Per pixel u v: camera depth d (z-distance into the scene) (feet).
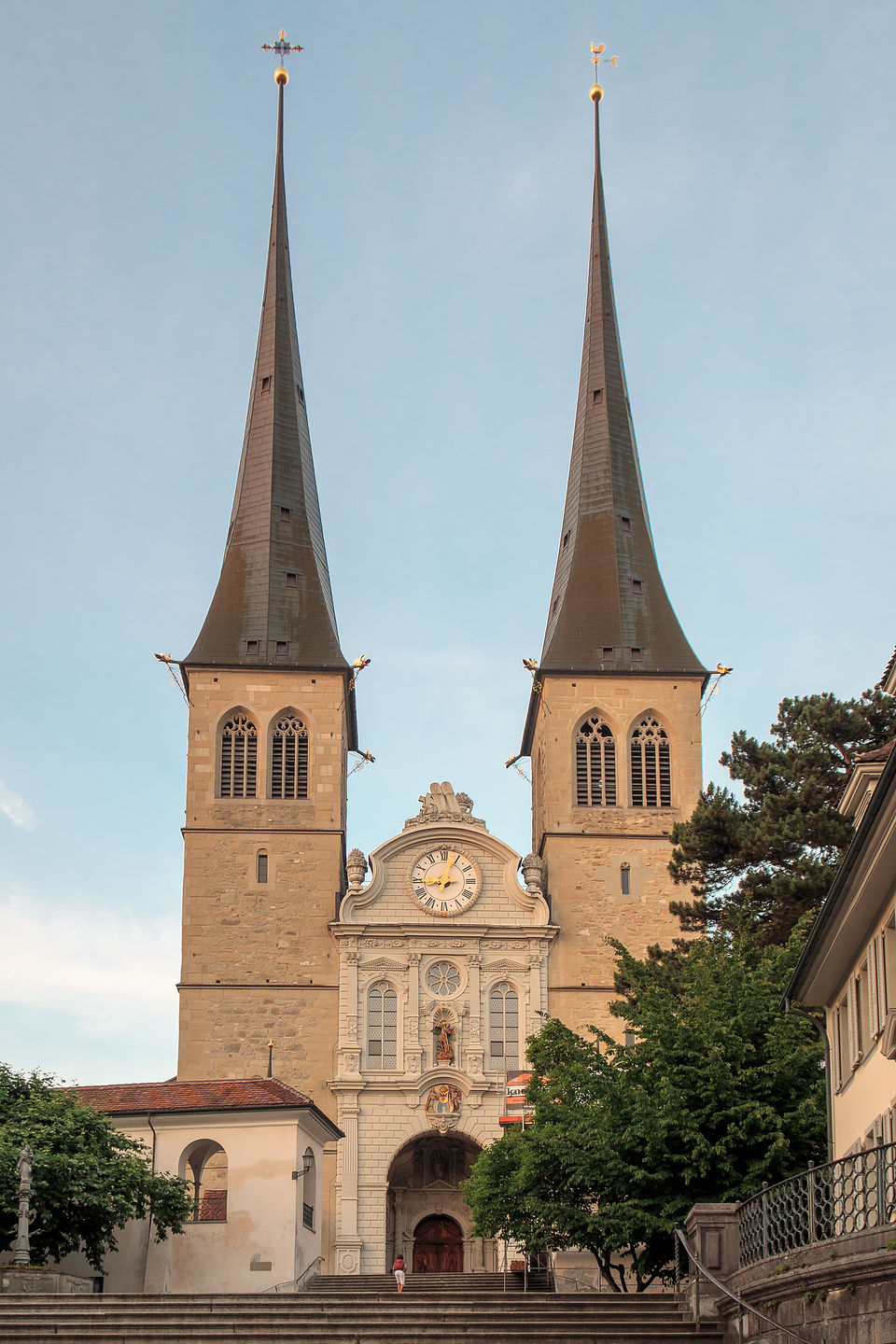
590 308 303.89
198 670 265.75
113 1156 154.30
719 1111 134.10
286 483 285.84
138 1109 170.09
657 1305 116.47
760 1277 87.66
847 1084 110.42
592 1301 117.60
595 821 260.42
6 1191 140.67
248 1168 167.73
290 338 300.81
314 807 260.01
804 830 189.67
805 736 201.26
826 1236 82.69
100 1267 151.33
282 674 266.98
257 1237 164.76
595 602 274.16
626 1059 143.33
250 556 278.46
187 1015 247.70
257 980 249.75
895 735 199.11
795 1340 79.00
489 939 251.80
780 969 148.56
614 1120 136.15
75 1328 100.53
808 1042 139.54
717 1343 96.43
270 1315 108.68
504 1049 247.09
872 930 100.63
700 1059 136.15
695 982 149.79
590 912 255.50
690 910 199.41
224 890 254.68
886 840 87.30
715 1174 132.57
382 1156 238.89
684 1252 120.16
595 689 266.98
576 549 281.54
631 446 292.20
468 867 256.32
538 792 277.44
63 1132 150.41
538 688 272.10
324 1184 236.84
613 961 251.39
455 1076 242.58
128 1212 150.10
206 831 257.55
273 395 293.23
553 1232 146.41
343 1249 232.73
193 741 262.67
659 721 267.18
